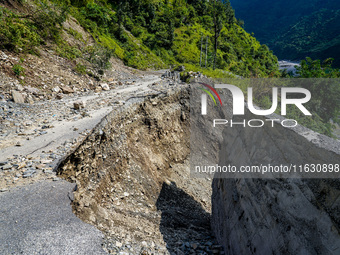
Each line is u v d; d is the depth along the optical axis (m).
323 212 2.72
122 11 54.00
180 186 12.24
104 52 23.11
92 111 11.34
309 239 2.87
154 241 5.84
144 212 7.90
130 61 36.88
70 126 9.23
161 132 14.49
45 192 5.14
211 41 71.06
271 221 3.83
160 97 15.71
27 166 6.17
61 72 16.91
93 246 4.00
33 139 7.95
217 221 7.42
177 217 8.59
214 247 6.22
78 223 4.42
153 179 10.82
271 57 89.81
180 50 61.59
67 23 25.58
